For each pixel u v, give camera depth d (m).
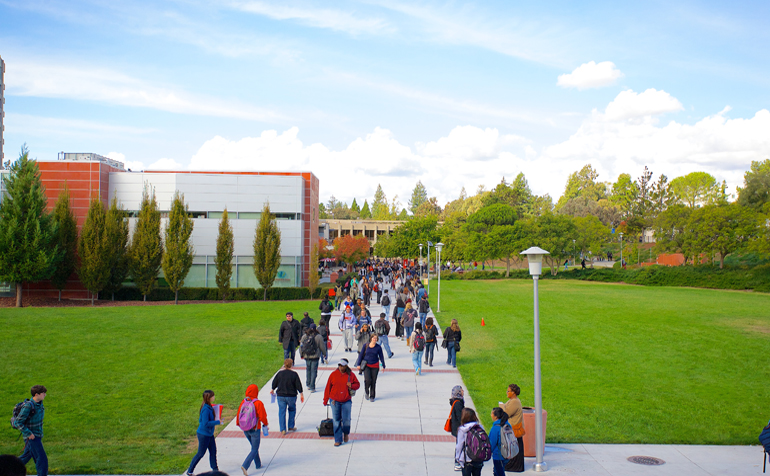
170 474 9.07
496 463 8.42
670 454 10.59
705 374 17.77
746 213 55.72
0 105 85.44
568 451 10.68
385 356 19.88
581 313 32.84
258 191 43.38
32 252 32.53
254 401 9.14
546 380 16.75
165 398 13.81
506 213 84.75
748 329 26.61
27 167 33.78
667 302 39.22
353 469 9.34
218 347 20.31
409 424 12.03
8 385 14.70
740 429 12.38
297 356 19.27
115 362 17.58
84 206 39.12
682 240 62.78
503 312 33.38
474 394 14.77
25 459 8.30
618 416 13.23
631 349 21.70
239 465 9.48
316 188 48.78
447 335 18.20
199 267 41.97
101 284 35.16
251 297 41.41
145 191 38.19
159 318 27.14
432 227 88.12
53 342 20.20
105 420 12.04
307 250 46.28
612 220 117.81
